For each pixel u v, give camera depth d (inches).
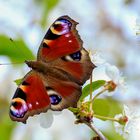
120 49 33.5
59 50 23.4
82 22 34.8
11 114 22.8
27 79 23.1
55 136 30.2
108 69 24.0
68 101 22.8
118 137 26.7
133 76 31.1
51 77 23.1
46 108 22.8
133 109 23.7
